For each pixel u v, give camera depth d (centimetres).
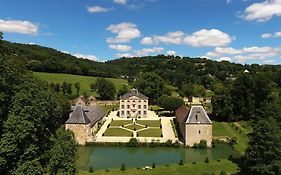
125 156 7756
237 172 6047
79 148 8562
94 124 10375
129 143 8700
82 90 19188
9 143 3406
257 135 5756
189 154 7988
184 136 8950
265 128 5709
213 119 12775
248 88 12494
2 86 3647
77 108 9138
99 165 6900
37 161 3562
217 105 12581
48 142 4016
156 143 8656
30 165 3459
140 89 17375
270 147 5559
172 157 7681
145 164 6981
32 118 3641
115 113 14962
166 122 12312
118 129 10819
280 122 6344
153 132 10312
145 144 8650
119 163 7088
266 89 12506
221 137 9412
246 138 9525
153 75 17562
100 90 18438
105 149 8475
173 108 13862
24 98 3672
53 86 17138
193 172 6041
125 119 13125
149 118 13412
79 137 8812
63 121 10344
